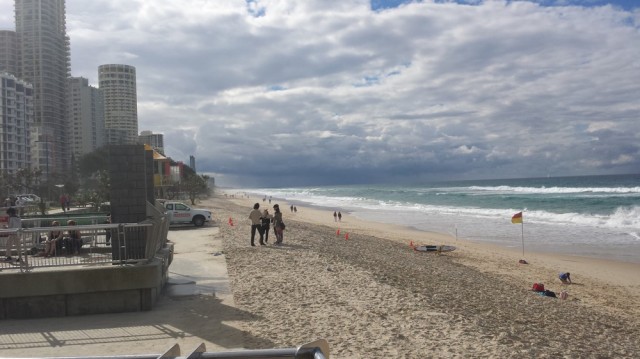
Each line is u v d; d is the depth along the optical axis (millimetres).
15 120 98625
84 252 11539
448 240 30047
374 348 7375
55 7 117000
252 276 13125
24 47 113625
